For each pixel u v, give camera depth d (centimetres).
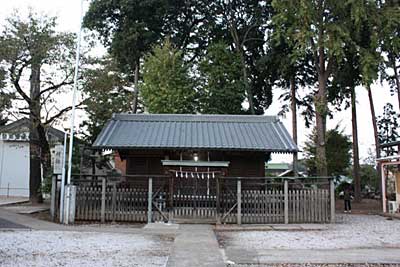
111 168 2878
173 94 2773
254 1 3042
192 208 1572
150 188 1541
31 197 2122
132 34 2770
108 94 2055
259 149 1802
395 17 2161
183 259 855
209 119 2173
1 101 1789
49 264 789
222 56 2912
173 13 2945
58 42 1861
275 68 2852
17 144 2820
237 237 1237
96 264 797
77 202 1533
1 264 781
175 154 1958
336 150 3409
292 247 1046
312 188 1584
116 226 1439
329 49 2153
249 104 2966
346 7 2214
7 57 1788
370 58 2169
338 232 1366
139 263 815
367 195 3794
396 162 2152
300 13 2144
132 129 1998
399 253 950
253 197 1547
